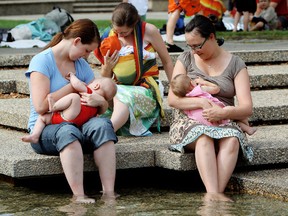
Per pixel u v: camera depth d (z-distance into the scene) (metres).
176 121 16.00
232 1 41.03
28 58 23.44
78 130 15.16
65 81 15.54
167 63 17.66
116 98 17.27
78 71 15.80
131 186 16.09
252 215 13.78
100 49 17.14
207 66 16.16
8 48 27.23
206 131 15.32
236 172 15.98
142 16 25.89
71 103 15.20
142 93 17.36
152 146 16.48
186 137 15.50
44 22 29.78
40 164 15.30
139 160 16.02
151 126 17.98
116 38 17.19
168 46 24.41
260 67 22.72
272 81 21.31
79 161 14.98
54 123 15.39
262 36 32.78
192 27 15.77
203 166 15.23
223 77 16.00
